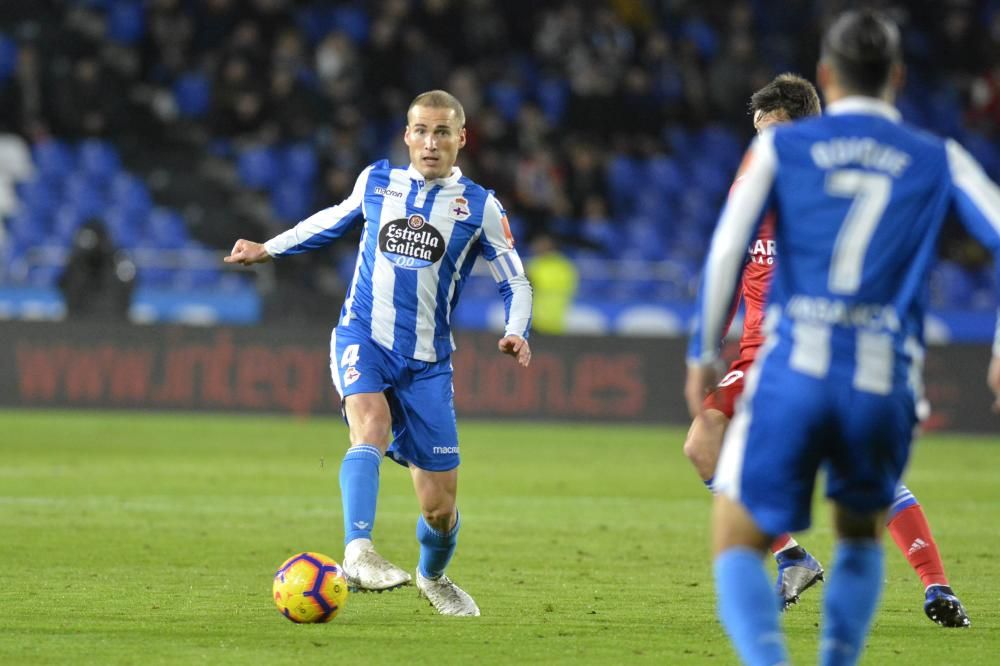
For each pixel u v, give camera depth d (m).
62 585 23.39
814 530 33.88
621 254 83.56
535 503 38.22
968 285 85.12
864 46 14.37
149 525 31.97
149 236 79.94
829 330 13.80
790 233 14.05
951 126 98.31
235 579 24.50
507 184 82.31
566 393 66.25
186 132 85.56
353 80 83.81
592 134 88.12
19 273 74.25
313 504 36.81
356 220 22.34
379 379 21.31
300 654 17.56
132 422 60.81
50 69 81.62
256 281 75.75
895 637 19.67
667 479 45.38
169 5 86.38
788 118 22.30
